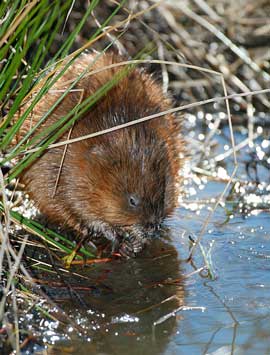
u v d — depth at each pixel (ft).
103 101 26.55
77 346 20.62
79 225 27.48
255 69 38.40
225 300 23.47
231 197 32.42
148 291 24.03
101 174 26.03
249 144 37.06
